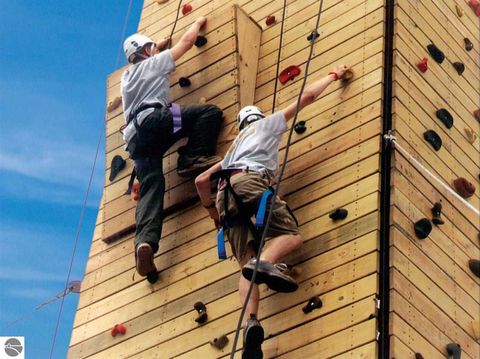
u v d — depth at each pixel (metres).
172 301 10.75
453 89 11.54
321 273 9.75
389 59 10.94
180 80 11.85
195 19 13.10
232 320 10.12
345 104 10.75
